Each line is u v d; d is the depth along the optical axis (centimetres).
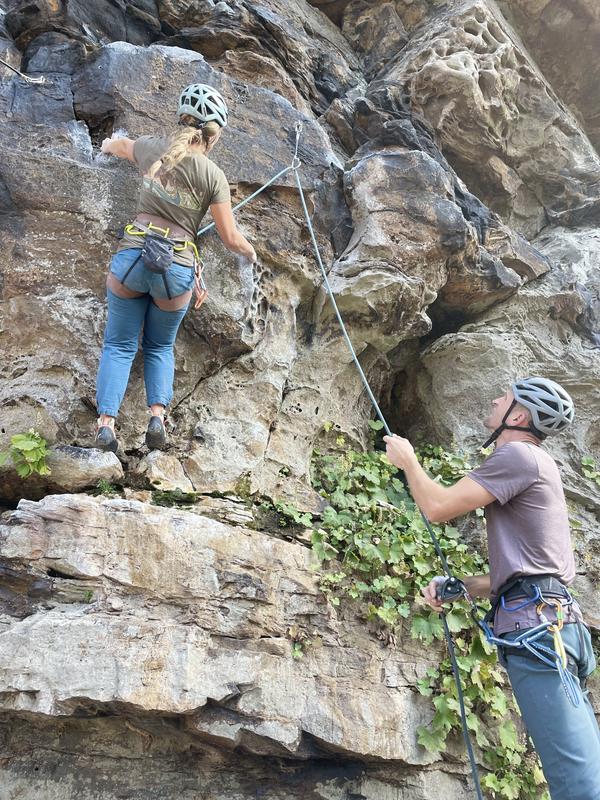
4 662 362
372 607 443
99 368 409
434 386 602
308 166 529
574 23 751
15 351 437
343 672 425
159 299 399
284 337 505
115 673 369
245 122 512
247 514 443
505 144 683
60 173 451
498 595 308
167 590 394
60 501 392
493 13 687
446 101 637
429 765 433
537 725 286
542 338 617
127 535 395
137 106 476
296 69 629
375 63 701
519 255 610
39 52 490
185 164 399
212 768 418
